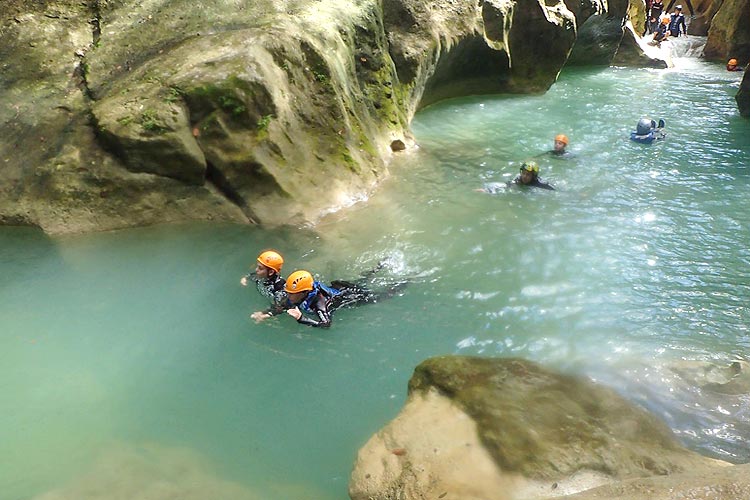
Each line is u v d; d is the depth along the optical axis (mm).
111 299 6168
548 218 8297
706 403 4871
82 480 4105
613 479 3721
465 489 3615
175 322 5938
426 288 6684
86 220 7082
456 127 12180
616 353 5609
